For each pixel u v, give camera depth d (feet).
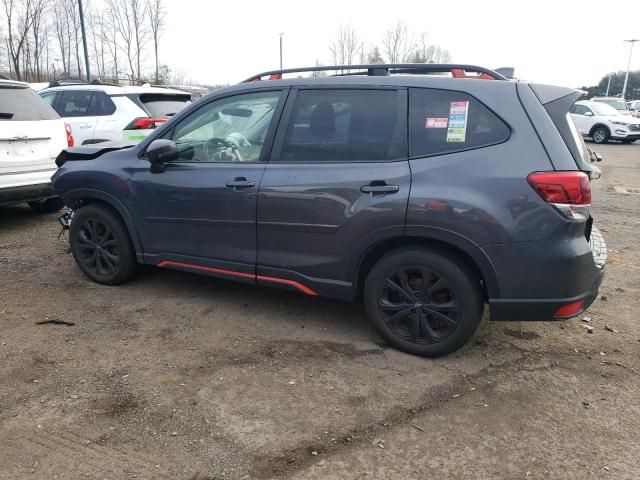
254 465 8.03
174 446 8.41
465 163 10.16
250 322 12.91
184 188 12.91
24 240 19.61
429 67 11.34
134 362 10.90
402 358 11.26
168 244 13.67
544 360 11.27
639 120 68.69
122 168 13.92
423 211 10.28
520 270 9.91
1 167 18.88
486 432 8.91
